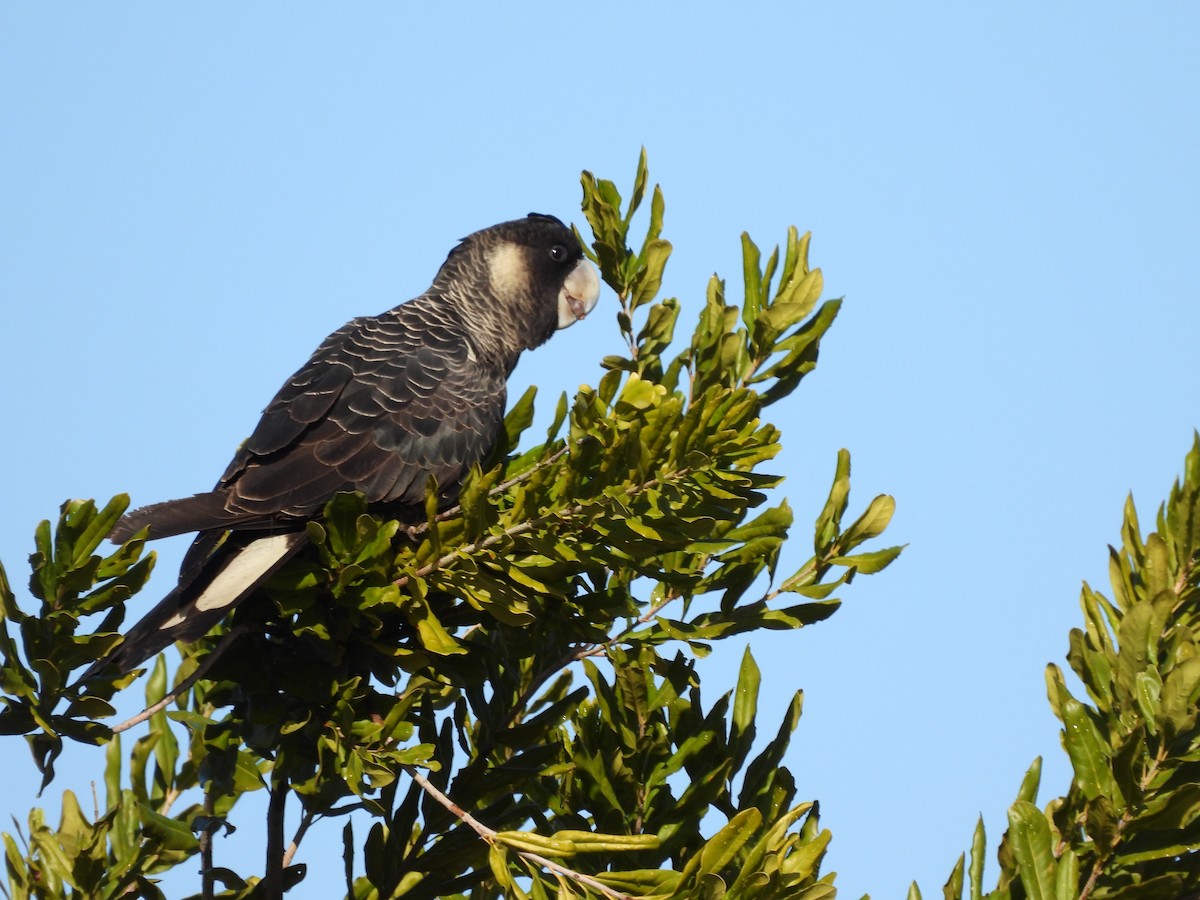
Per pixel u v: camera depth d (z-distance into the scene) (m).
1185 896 9.45
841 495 10.86
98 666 9.02
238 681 9.95
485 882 10.67
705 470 9.16
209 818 10.55
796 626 10.67
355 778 9.29
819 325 11.68
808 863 8.41
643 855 10.62
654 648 10.74
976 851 9.29
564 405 10.27
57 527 8.79
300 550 10.79
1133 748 8.99
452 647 9.48
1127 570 10.18
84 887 11.10
